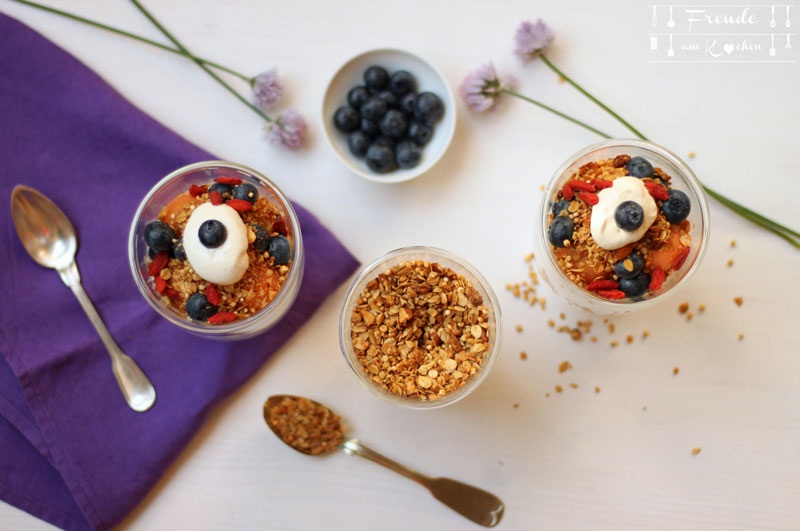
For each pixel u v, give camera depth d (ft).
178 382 1.32
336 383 1.35
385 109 1.32
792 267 1.35
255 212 1.20
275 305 1.19
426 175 1.36
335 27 1.36
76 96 1.31
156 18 1.36
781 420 1.35
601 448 1.36
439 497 1.32
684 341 1.36
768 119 1.36
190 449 1.34
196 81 1.36
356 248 1.36
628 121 1.37
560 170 1.22
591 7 1.36
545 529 1.34
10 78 1.31
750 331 1.36
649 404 1.36
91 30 1.36
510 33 1.36
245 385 1.35
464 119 1.36
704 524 1.35
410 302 1.25
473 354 1.23
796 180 1.36
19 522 1.31
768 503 1.35
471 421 1.35
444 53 1.37
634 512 1.35
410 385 1.22
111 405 1.31
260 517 1.34
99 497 1.29
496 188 1.36
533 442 1.35
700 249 1.18
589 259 1.16
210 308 1.16
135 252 1.20
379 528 1.34
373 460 1.32
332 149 1.31
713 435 1.36
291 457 1.35
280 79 1.36
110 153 1.33
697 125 1.37
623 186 1.13
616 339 1.36
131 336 1.32
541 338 1.36
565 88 1.36
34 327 1.30
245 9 1.36
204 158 1.32
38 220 1.31
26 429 1.29
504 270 1.36
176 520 1.34
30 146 1.32
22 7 1.35
